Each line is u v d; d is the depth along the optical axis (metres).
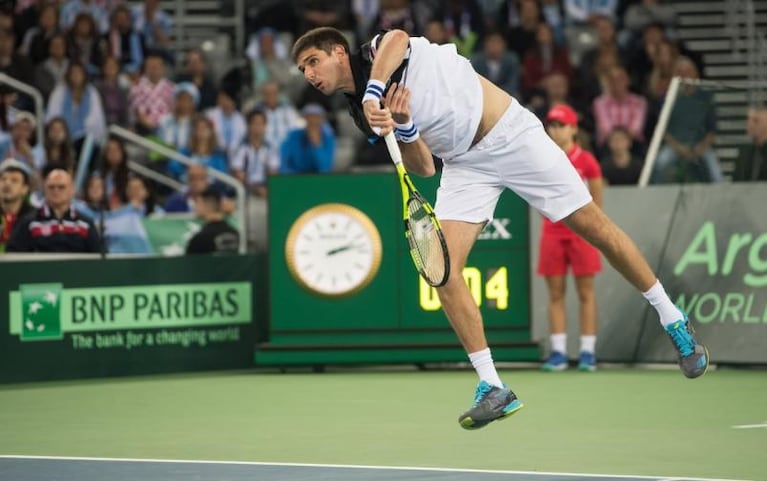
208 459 11.80
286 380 19.53
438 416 14.96
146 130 28.42
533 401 16.23
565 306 20.69
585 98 28.80
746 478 10.45
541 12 30.75
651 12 31.31
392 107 10.96
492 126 11.23
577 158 19.17
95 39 29.75
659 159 21.50
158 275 20.42
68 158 25.48
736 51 32.69
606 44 29.56
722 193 20.16
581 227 11.41
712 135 21.88
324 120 28.19
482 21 31.17
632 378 18.94
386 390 17.89
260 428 14.09
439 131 11.19
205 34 33.31
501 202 20.52
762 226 19.83
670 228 20.41
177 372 20.56
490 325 20.55
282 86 30.33
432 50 11.12
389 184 20.53
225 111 28.77
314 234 20.70
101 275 19.97
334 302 20.66
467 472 10.82
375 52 11.14
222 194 24.17
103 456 12.08
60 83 28.00
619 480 10.27
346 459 11.73
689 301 20.14
